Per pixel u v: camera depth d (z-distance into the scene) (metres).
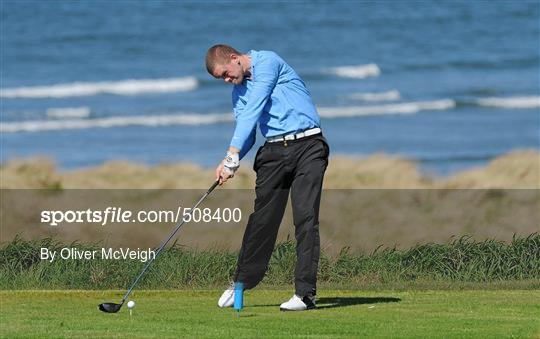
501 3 148.50
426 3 149.25
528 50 121.44
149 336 14.08
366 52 121.44
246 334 14.27
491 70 110.31
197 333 14.31
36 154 65.06
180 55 117.00
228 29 132.25
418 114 85.56
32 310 16.42
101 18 131.75
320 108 88.62
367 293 19.20
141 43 121.25
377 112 86.19
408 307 17.03
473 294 18.78
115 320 15.45
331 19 139.62
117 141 71.69
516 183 40.47
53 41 119.62
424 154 64.81
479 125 78.94
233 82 18.00
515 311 16.39
